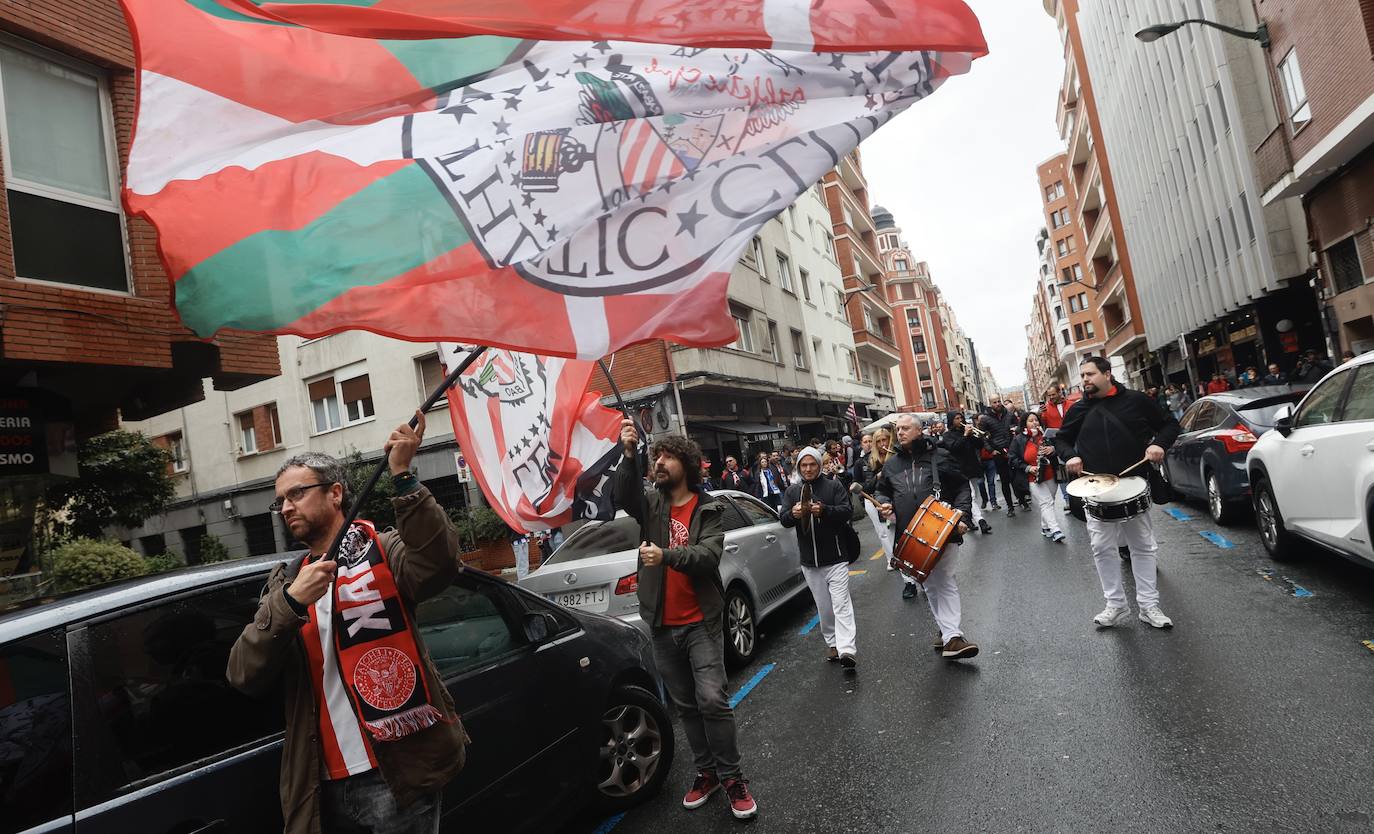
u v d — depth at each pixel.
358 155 2.40
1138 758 3.52
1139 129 29.59
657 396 17.81
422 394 20.14
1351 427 5.23
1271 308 21.14
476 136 2.50
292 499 2.34
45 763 1.97
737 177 2.68
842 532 5.70
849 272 40.06
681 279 2.58
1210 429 9.16
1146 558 5.46
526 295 2.46
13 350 7.08
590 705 3.74
